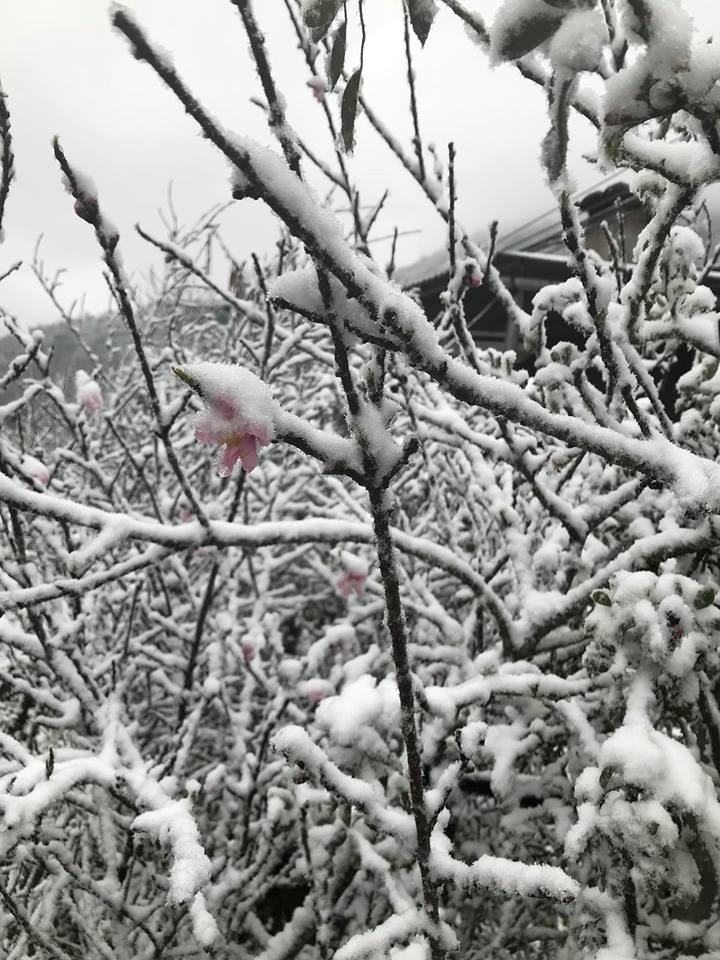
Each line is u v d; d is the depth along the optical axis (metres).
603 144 0.74
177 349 2.83
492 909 2.37
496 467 2.70
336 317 0.72
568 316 1.59
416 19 0.69
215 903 1.94
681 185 0.97
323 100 1.55
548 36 0.63
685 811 1.11
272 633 2.79
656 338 1.57
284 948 1.99
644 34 0.66
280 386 4.20
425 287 6.18
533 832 2.01
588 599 1.66
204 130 0.59
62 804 2.21
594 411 1.63
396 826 1.10
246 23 0.59
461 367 0.92
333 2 0.64
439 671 2.30
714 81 0.70
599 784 1.20
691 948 1.62
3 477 1.37
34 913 2.09
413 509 3.99
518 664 1.79
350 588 2.45
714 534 1.43
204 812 2.79
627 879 1.26
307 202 0.64
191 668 2.15
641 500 2.06
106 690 2.32
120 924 1.88
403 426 3.56
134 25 0.53
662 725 1.79
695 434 1.80
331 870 2.07
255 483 3.48
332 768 1.13
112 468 4.29
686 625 1.27
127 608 2.83
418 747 0.95
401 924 1.13
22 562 1.76
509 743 1.79
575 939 1.79
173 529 1.52
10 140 1.09
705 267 1.87
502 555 2.14
